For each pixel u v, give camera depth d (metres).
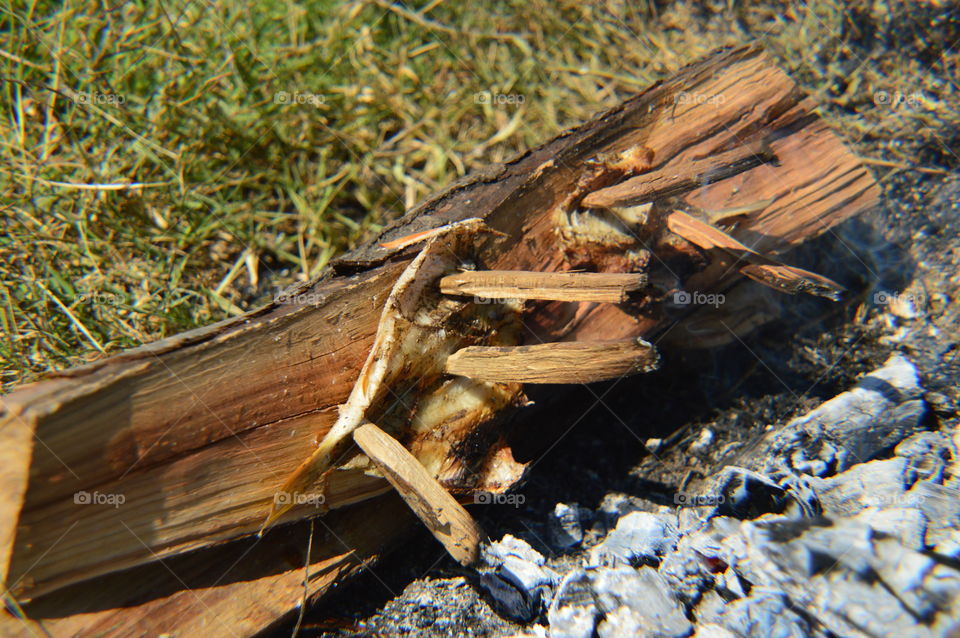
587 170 0.35
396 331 0.30
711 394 0.42
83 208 0.45
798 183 0.39
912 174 0.49
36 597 0.26
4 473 0.24
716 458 0.39
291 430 0.30
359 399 0.30
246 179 0.50
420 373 0.31
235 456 0.29
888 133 0.52
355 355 0.31
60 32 0.49
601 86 0.60
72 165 0.47
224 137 0.50
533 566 0.31
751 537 0.29
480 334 0.32
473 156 0.56
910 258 0.46
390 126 0.56
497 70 0.60
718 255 0.36
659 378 0.43
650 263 0.36
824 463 0.35
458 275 0.31
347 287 0.30
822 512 0.33
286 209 0.52
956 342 0.42
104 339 0.41
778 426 0.40
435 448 0.31
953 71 0.54
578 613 0.29
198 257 0.48
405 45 0.59
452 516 0.30
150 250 0.46
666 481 0.38
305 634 0.31
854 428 0.37
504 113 0.57
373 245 0.34
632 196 0.34
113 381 0.25
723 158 0.36
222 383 0.28
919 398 0.38
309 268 0.50
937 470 0.33
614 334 0.37
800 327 0.44
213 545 0.29
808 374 0.43
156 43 0.51
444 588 0.33
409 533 0.34
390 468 0.29
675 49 0.61
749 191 0.38
